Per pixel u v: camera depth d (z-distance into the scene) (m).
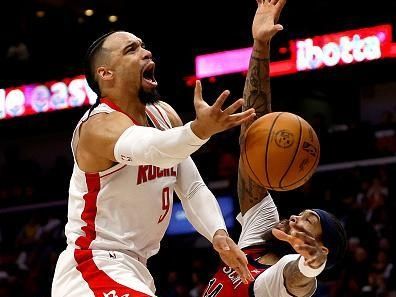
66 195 13.19
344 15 11.20
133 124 3.06
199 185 3.50
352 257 9.55
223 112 2.74
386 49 10.91
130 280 3.17
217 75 12.18
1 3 14.13
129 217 3.23
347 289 9.22
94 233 3.23
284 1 3.51
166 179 3.30
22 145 15.81
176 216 11.54
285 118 3.15
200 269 10.82
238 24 12.65
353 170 11.35
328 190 10.73
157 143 2.85
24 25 13.99
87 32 13.64
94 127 3.07
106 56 3.25
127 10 13.74
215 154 12.35
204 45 12.58
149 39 13.15
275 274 3.23
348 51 11.20
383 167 11.25
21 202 13.35
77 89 13.05
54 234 12.44
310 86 12.59
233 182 11.35
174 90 12.83
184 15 13.07
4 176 14.25
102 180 3.19
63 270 3.26
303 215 3.24
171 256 11.45
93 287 3.16
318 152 3.17
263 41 3.51
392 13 10.91
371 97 14.64
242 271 3.16
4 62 13.52
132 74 3.22
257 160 3.12
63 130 13.70
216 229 3.37
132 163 2.97
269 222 3.62
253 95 3.58
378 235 10.05
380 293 9.03
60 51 13.40
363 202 10.70
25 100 13.39
